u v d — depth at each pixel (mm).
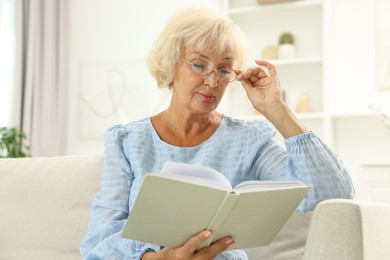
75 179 2098
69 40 5051
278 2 4555
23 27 4789
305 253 1364
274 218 1381
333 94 4629
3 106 4633
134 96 4852
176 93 1688
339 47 4648
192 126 1702
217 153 1662
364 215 1327
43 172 2148
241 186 1331
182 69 1621
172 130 1720
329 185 1520
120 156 1698
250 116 4562
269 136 1681
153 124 1747
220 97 1635
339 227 1321
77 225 2027
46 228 2039
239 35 1680
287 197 1328
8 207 2088
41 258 2000
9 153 3908
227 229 1321
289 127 1581
